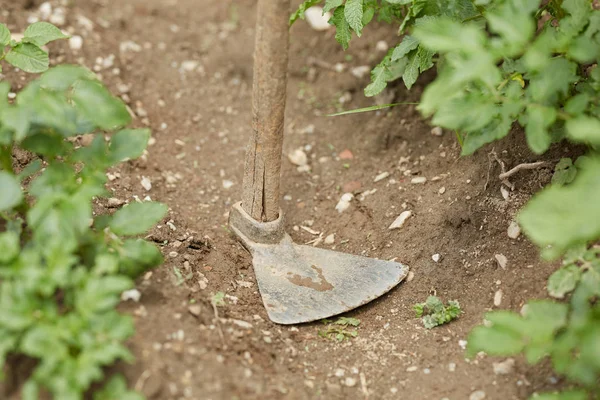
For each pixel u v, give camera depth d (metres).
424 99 1.86
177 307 1.98
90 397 1.88
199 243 2.11
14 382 1.88
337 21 2.13
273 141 2.03
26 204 1.97
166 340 1.94
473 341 1.89
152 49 2.42
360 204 2.20
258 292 2.07
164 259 2.05
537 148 1.88
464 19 2.07
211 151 2.30
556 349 1.86
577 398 1.85
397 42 2.35
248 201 2.09
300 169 2.28
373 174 2.24
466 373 1.98
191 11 2.50
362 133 2.29
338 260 2.11
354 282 2.08
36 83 1.90
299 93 2.38
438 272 2.09
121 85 2.32
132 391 1.85
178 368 1.92
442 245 2.11
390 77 2.14
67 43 2.32
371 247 2.14
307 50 2.42
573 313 1.89
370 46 2.38
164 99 2.35
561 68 1.90
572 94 2.00
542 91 1.90
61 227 1.87
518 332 1.87
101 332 1.85
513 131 2.12
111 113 1.91
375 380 1.99
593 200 1.81
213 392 1.91
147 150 2.26
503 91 1.99
